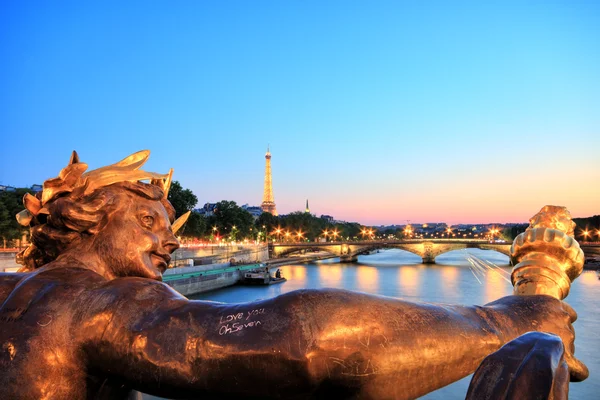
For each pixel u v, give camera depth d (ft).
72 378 3.99
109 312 3.98
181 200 272.72
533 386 2.86
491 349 3.91
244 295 202.39
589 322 122.11
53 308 4.12
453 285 240.12
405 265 407.03
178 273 190.39
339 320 3.56
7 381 3.84
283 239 556.51
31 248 5.63
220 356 3.54
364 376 3.46
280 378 3.47
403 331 3.61
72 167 5.12
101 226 4.96
